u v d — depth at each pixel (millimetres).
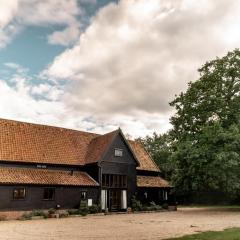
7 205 33969
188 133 47125
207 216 35344
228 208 50938
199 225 25719
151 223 27641
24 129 42125
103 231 21969
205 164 41531
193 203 65688
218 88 45125
